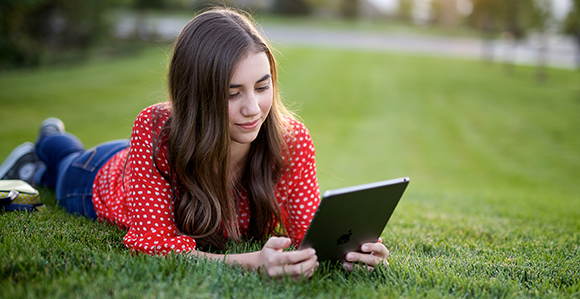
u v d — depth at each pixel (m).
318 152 9.88
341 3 43.66
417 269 1.76
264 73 1.56
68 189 2.41
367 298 1.41
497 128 12.36
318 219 1.42
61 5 18.50
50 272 1.42
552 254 2.14
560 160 9.98
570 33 19.69
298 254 1.49
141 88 14.07
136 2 26.47
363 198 1.47
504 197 4.98
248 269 1.56
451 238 2.44
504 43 28.75
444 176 8.53
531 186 8.07
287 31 29.86
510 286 1.61
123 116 11.05
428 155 9.99
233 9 1.95
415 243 2.28
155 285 1.33
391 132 11.70
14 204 2.15
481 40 32.88
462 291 1.53
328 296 1.42
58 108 11.09
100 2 19.56
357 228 1.58
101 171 2.26
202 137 1.58
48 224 1.96
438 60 22.67
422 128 12.16
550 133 12.04
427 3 47.25
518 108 14.45
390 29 37.56
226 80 1.51
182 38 1.59
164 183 1.72
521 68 21.81
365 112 13.53
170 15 31.38
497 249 2.21
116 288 1.30
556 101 15.48
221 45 1.51
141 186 1.67
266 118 1.77
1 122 9.21
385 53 23.73
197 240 1.82
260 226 1.95
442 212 3.45
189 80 1.57
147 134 1.69
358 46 25.89
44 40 18.48
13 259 1.43
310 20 39.12
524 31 21.03
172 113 1.67
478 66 21.77
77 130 9.60
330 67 19.36
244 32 1.55
